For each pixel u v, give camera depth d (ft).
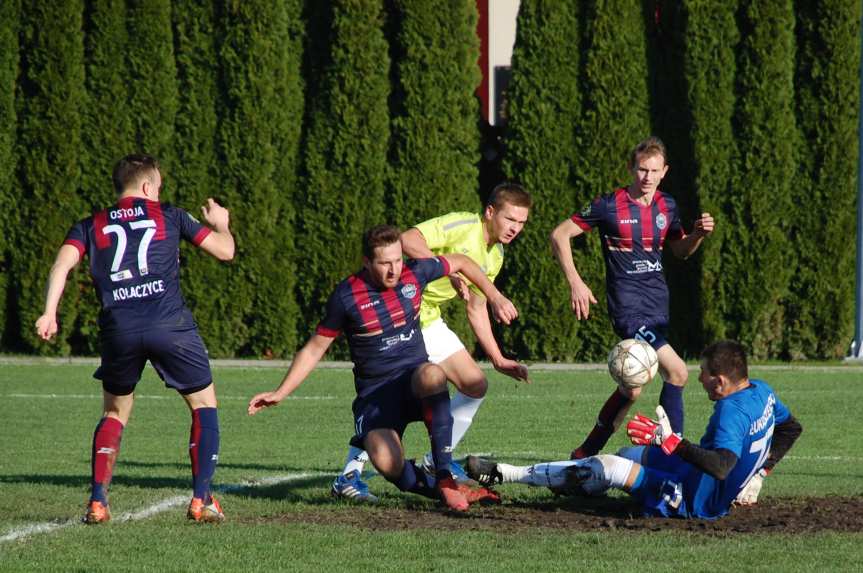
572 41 212.23
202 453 82.79
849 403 158.40
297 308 221.87
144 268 81.05
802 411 151.23
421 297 88.58
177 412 154.71
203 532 79.05
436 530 79.51
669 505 82.58
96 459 82.74
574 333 213.66
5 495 95.45
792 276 211.41
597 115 211.20
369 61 216.13
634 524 81.25
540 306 213.05
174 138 219.20
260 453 122.31
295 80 220.43
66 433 137.39
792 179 209.97
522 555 71.56
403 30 216.13
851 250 209.97
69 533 78.69
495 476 86.99
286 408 158.92
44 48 218.59
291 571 67.77
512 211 96.78
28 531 80.07
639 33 211.41
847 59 206.80
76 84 219.82
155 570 68.33
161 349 81.10
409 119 216.33
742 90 208.74
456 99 216.33
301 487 100.12
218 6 218.38
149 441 131.23
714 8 208.13
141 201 83.30
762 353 213.05
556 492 87.45
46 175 220.23
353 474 92.17
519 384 183.42
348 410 157.07
